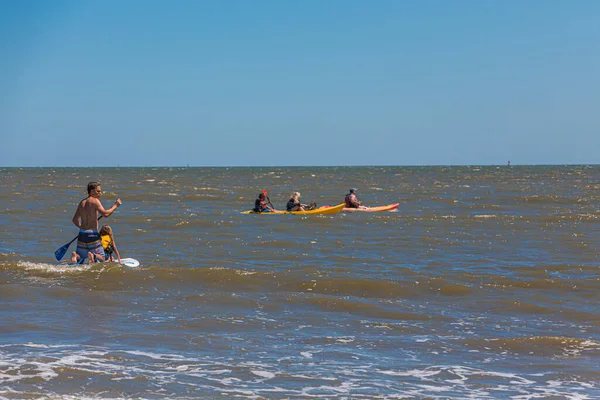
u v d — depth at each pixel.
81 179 70.69
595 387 6.55
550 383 6.67
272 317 9.36
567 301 10.73
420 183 65.31
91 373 6.61
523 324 9.24
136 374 6.64
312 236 19.66
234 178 82.31
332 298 10.50
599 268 13.95
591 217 25.34
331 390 6.34
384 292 11.25
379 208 30.09
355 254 16.00
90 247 12.83
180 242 17.88
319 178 82.81
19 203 29.98
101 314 9.25
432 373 6.96
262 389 6.31
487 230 21.39
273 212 28.22
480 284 12.07
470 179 78.69
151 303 10.02
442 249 16.97
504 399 6.17
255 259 15.11
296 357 7.46
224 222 23.36
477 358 7.55
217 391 6.20
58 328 8.42
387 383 6.60
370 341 8.21
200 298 10.41
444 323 9.22
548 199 37.12
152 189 48.47
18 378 6.38
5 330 8.26
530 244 17.97
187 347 7.75
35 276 11.73
